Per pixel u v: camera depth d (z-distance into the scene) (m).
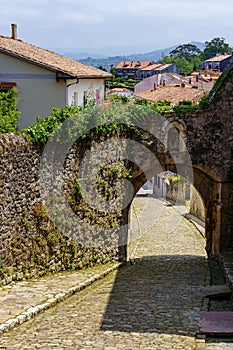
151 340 8.91
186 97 30.78
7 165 11.73
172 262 18.38
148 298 12.54
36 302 10.94
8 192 11.85
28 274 12.95
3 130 12.63
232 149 18.22
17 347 8.27
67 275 14.16
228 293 13.28
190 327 9.91
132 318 10.47
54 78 22.30
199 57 137.00
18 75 22.53
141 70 105.69
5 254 11.89
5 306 10.46
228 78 17.86
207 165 18.16
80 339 8.81
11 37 29.09
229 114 18.02
